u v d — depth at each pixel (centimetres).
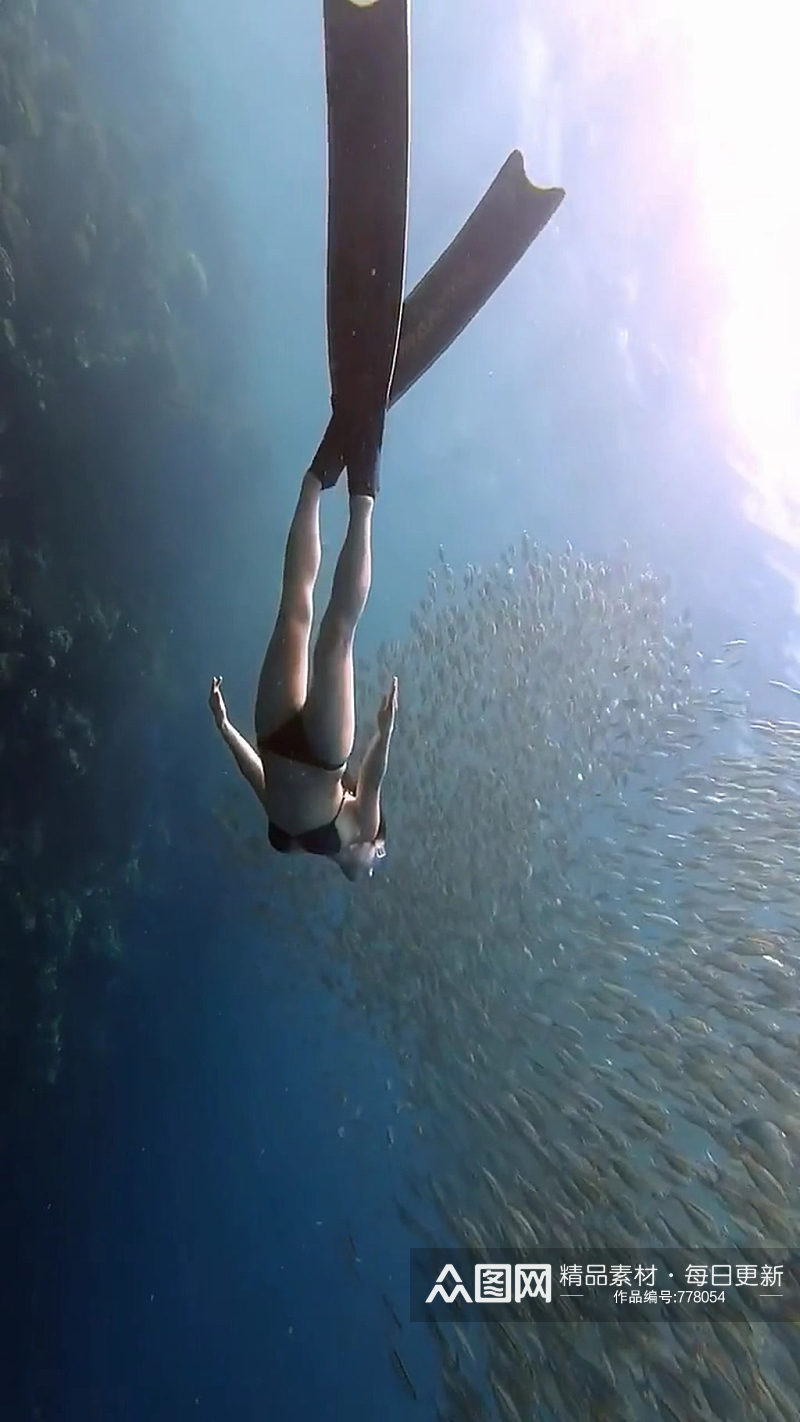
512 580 1359
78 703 1335
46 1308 1267
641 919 1139
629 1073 1015
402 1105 1194
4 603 1257
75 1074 1351
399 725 1273
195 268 1558
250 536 1688
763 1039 989
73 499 1370
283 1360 1163
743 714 1414
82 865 1343
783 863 1130
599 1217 952
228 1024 1395
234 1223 1272
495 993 1171
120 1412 1209
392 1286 1155
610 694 1311
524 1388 905
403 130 207
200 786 1538
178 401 1517
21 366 1298
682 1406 825
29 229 1291
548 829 1231
